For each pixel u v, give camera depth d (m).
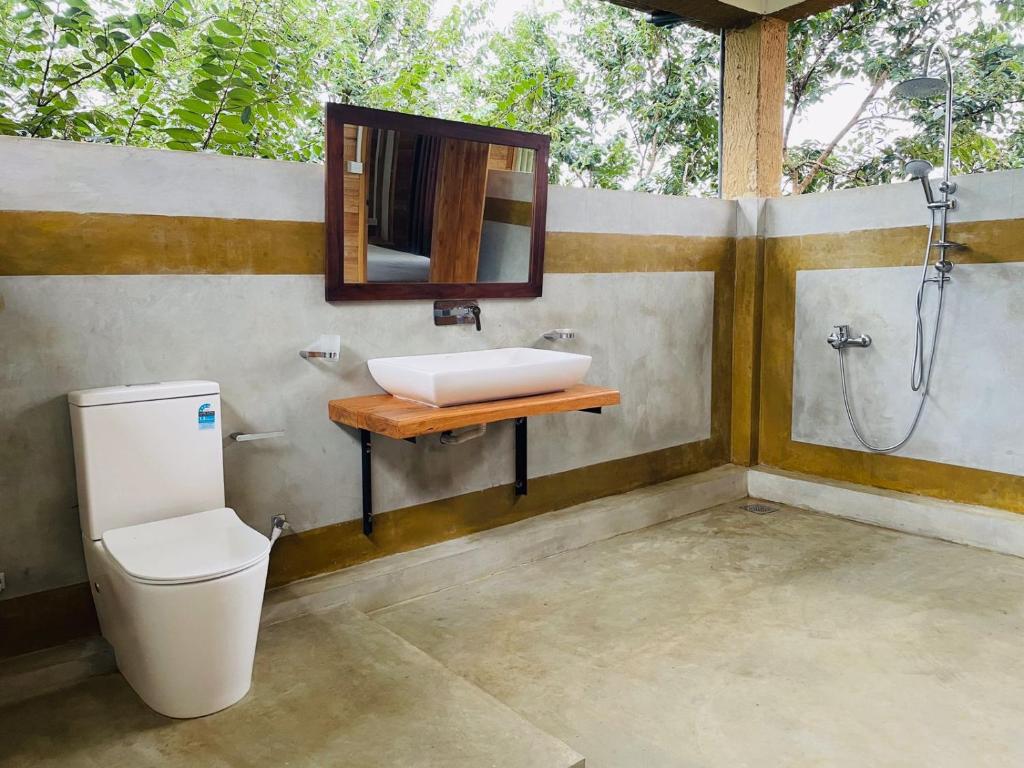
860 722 2.06
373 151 2.68
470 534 3.28
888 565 3.23
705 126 5.25
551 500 3.58
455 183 2.93
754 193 4.17
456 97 4.61
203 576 1.88
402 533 3.05
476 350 3.18
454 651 2.51
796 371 4.15
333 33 4.08
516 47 4.77
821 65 5.30
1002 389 3.38
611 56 4.98
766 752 1.93
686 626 2.67
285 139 3.78
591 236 3.57
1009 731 2.00
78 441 2.14
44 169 2.12
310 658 2.32
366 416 2.55
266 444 2.63
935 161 4.92
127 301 2.30
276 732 1.92
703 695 2.21
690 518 3.92
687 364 4.12
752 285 4.22
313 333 2.71
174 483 2.27
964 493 3.55
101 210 2.22
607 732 2.03
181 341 2.42
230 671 2.01
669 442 4.08
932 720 2.06
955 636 2.56
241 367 2.55
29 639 2.23
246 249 2.52
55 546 2.25
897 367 3.72
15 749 1.87
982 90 4.69
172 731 1.93
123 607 1.98
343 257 2.70
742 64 4.15
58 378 2.20
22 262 2.11
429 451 3.10
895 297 3.69
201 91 3.31
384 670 2.24
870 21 5.04
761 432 4.38
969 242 3.41
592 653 2.48
